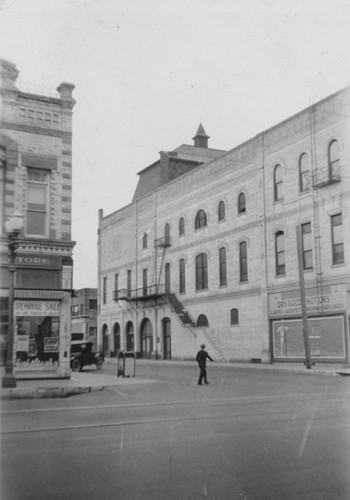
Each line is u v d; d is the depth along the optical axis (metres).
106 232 59.75
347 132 29.19
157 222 48.97
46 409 13.12
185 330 43.47
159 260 48.03
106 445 8.21
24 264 21.38
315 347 30.62
